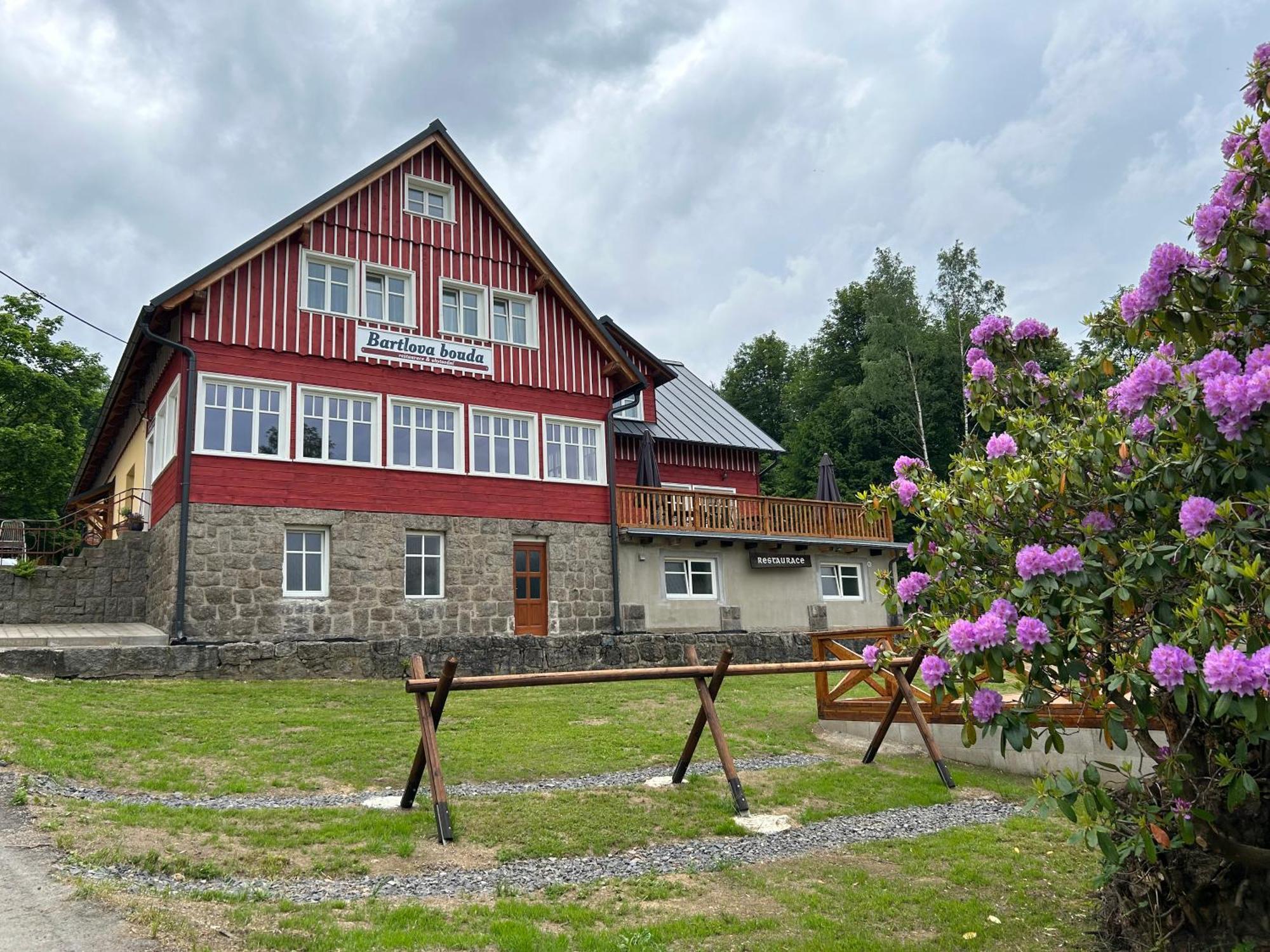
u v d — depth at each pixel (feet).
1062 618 14.60
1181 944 15.58
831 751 34.83
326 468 54.75
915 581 16.99
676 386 97.19
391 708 39.55
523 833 22.54
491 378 62.44
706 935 16.43
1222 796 15.10
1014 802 27.63
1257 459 13.08
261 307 54.13
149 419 63.05
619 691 47.75
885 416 142.92
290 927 15.49
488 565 59.98
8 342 103.91
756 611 72.08
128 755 28.30
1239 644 12.06
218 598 49.88
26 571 57.16
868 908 18.11
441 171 63.31
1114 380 17.60
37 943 13.58
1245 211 13.56
